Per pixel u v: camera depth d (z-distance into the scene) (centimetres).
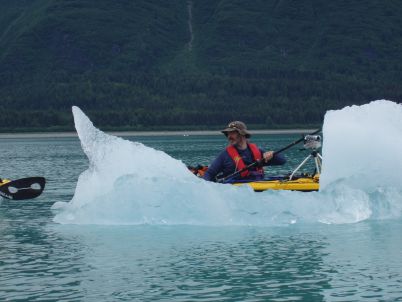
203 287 1252
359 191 1862
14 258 1487
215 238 1642
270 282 1276
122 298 1194
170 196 1828
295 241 1597
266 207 1816
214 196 1823
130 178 1853
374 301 1157
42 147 11212
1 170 4678
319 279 1288
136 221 1827
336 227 1752
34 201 2534
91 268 1388
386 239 1600
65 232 1762
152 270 1366
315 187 1922
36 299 1191
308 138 1991
